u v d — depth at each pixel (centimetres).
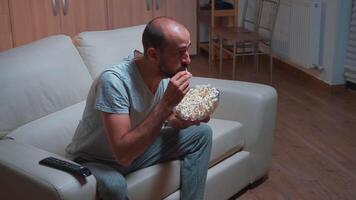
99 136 172
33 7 442
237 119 237
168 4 498
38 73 202
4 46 442
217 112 242
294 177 263
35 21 446
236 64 512
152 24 159
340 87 416
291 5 451
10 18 438
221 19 544
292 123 344
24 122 194
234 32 463
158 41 156
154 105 173
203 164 194
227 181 225
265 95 235
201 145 195
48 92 204
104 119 159
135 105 166
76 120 207
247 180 241
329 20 410
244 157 234
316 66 428
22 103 193
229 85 243
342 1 396
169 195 192
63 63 214
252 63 516
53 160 160
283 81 451
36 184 151
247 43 489
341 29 402
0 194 171
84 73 223
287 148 302
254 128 234
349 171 269
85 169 154
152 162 184
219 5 515
